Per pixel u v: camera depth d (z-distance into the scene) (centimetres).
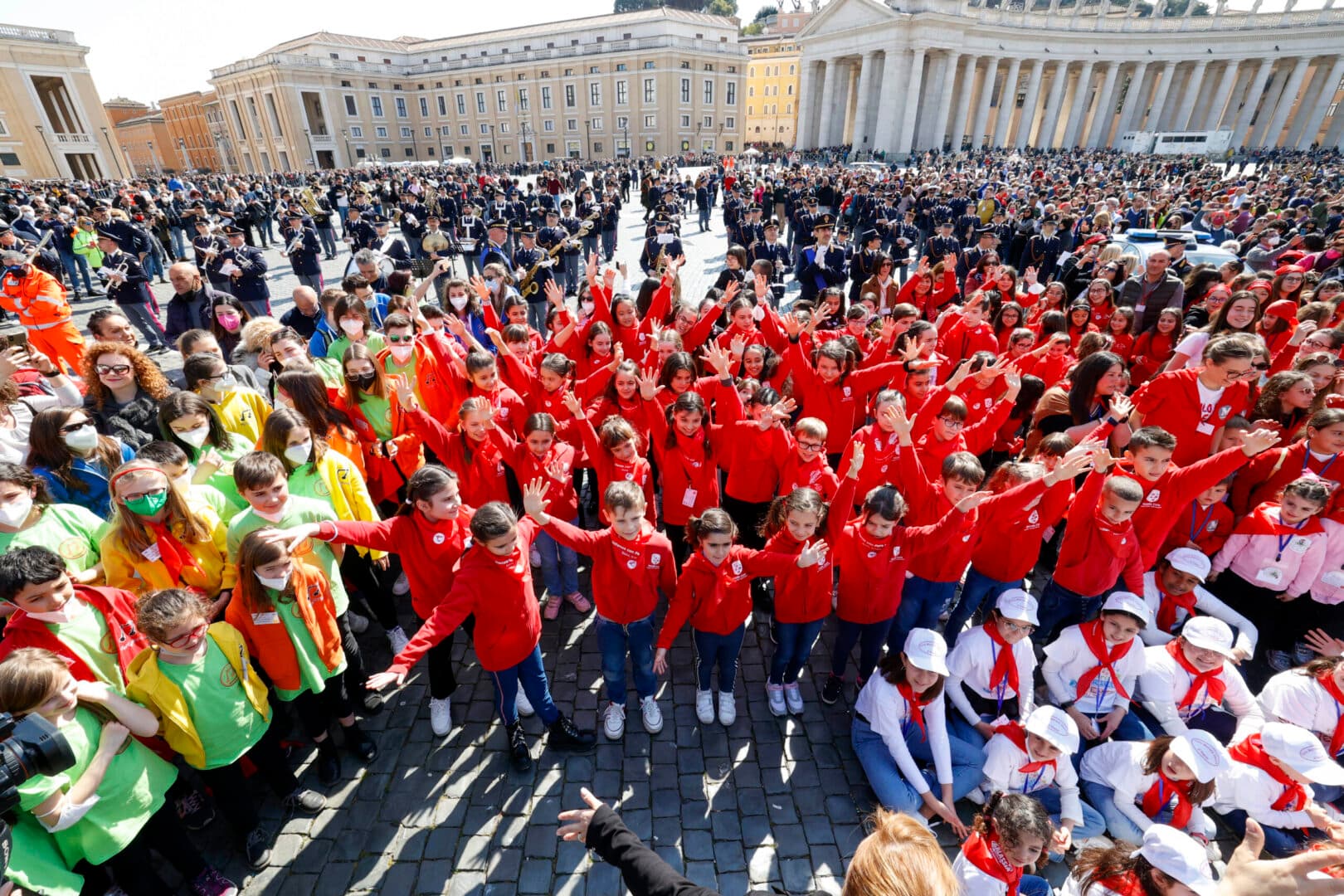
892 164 4400
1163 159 3903
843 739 375
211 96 7825
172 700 259
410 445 457
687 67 6341
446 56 7312
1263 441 351
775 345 656
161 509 298
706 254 1716
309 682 310
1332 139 5662
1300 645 424
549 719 353
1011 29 5150
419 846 307
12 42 4578
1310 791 294
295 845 306
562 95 6756
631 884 191
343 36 6975
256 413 448
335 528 317
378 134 7362
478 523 298
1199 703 352
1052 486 385
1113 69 5644
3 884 205
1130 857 227
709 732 378
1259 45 5275
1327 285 675
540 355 620
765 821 323
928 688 318
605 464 437
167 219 1448
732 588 344
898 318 644
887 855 160
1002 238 1407
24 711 208
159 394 428
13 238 923
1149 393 482
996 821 242
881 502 333
